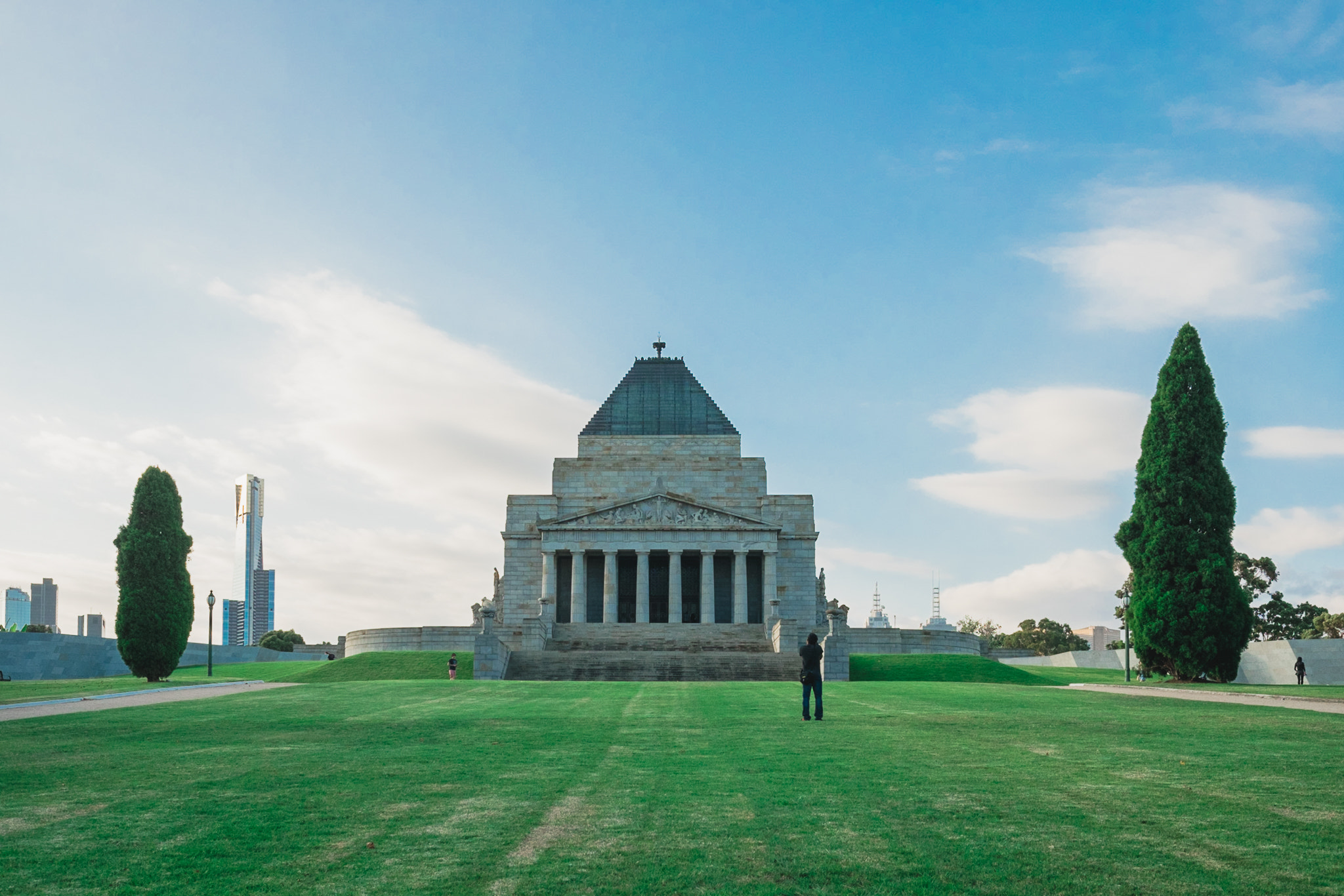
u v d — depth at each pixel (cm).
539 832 1867
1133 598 8012
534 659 8869
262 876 1611
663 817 1973
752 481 13775
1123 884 1557
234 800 2162
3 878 1609
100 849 1772
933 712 4103
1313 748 2897
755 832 1856
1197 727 3472
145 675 8156
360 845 1780
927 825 1909
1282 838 1812
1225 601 7656
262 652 13962
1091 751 2839
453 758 2720
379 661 9438
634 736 3209
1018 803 2102
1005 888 1541
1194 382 7988
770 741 3086
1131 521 8094
